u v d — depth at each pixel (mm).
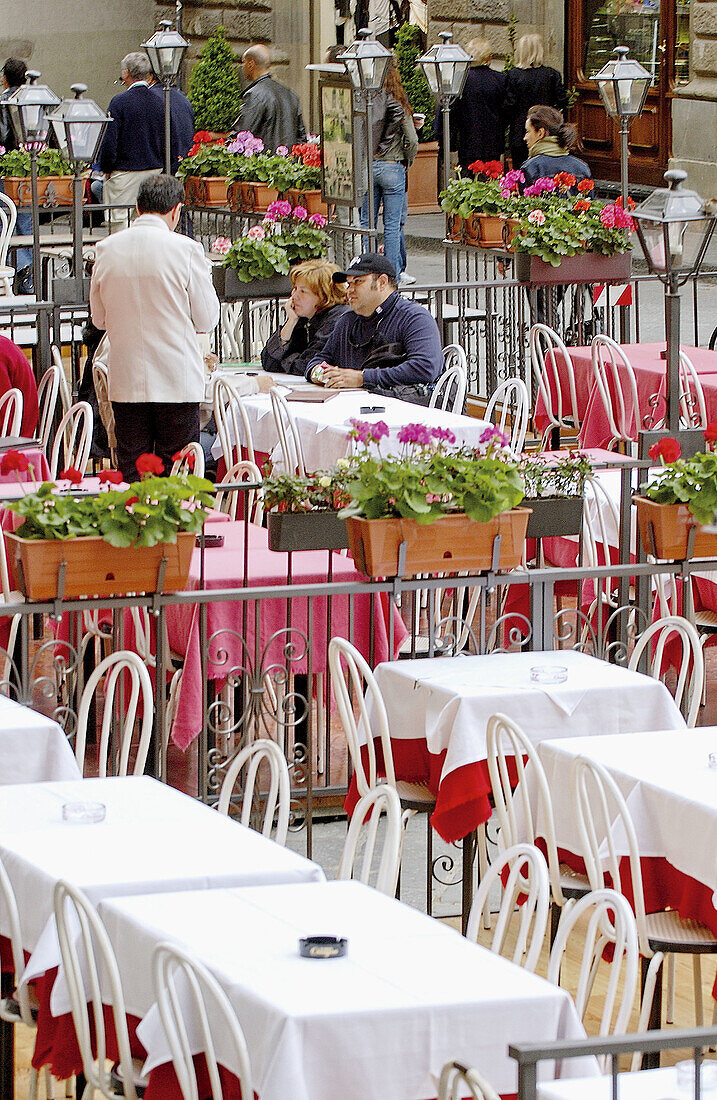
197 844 7562
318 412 14930
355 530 9805
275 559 11500
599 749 8844
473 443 14453
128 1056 6516
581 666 9883
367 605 11398
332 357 16203
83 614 11758
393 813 7527
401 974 6285
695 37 28297
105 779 8453
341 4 36219
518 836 9102
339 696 9070
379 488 9750
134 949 6691
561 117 21953
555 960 7012
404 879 10523
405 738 9781
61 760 8898
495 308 19984
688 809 8156
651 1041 5055
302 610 11234
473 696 9312
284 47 36750
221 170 23281
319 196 23062
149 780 8453
